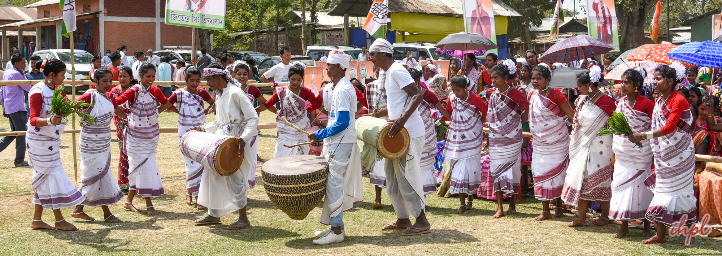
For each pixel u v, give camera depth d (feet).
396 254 15.94
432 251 16.20
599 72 17.65
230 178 18.81
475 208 22.07
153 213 20.84
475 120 20.97
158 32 98.02
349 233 18.40
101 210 21.33
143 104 20.81
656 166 16.52
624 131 16.24
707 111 19.42
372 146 17.34
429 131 21.86
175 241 17.39
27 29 132.46
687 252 15.99
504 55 71.61
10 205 21.62
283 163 17.30
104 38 93.97
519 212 21.29
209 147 17.74
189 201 22.45
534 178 19.94
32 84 25.62
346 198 17.60
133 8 95.71
